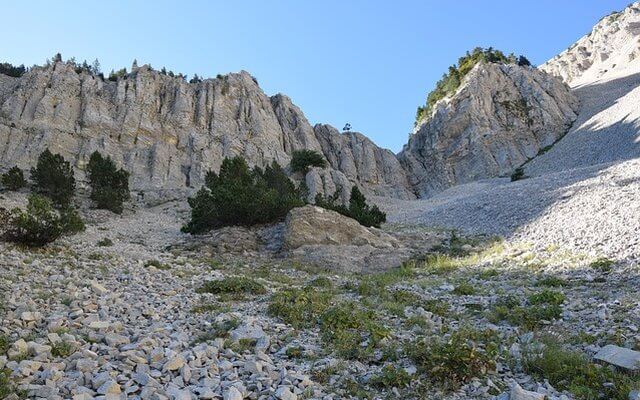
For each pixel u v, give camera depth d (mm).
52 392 7340
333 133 101812
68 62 93312
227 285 16688
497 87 106000
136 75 89438
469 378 8500
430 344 9930
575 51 164875
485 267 22812
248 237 31625
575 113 101938
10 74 102875
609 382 8164
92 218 43656
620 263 18516
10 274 15102
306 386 8258
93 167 55688
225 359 9453
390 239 31656
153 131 78375
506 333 11492
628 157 55781
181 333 10938
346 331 11469
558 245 23641
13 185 48938
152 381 7910
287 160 83812
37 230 20734
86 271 17469
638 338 9945
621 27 153500
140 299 14312
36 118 71375
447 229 37125
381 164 98062
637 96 86375
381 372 8961
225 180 46281
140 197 59438
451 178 90312
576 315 12461
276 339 11117
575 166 67062
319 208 31141
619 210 25844
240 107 92250
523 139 93125
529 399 7375
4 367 8102
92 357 8992
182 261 23547
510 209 36031
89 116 74938
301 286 19578
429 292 17672
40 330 10398
